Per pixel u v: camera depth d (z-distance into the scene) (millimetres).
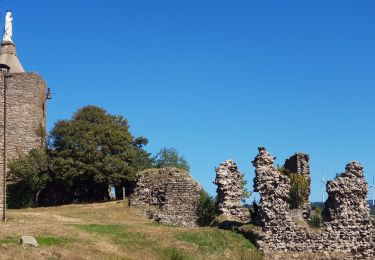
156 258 31219
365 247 34969
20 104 66062
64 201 61656
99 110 63562
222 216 38688
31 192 59750
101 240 32938
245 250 33594
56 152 60250
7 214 43312
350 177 35906
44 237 31516
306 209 38406
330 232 34938
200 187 48344
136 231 35250
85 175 59500
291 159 42594
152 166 66750
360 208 35562
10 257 27078
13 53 72688
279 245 34250
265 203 34938
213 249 33219
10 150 64375
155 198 49156
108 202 56312
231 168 40125
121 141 60875
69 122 61656
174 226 39531
